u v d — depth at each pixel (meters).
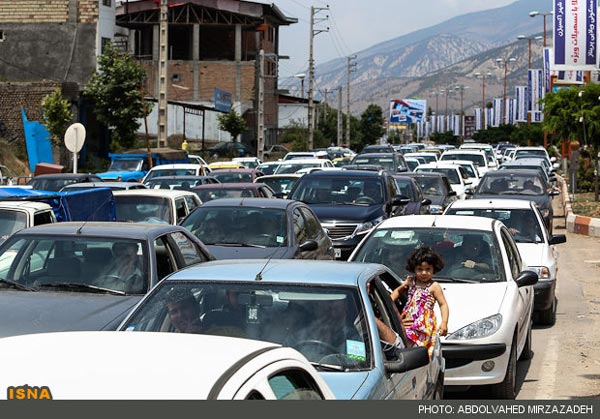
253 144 76.31
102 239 8.90
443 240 10.34
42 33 57.56
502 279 9.79
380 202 17.80
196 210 13.02
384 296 6.64
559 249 22.83
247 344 3.87
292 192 18.38
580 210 30.42
